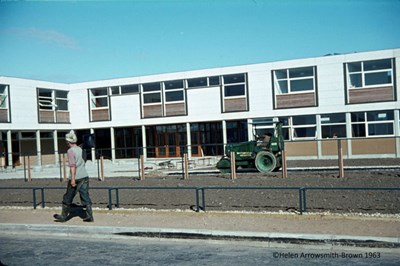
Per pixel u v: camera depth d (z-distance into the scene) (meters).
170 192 13.33
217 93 33.59
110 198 11.77
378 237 7.77
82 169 10.27
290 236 8.22
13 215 11.56
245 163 19.20
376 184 12.66
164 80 35.28
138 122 36.47
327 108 30.17
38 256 7.98
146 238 9.22
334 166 19.89
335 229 8.59
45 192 14.99
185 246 8.48
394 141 22.41
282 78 31.78
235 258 7.48
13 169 30.03
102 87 37.72
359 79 29.70
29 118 34.78
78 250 8.37
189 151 32.94
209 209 11.15
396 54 28.33
